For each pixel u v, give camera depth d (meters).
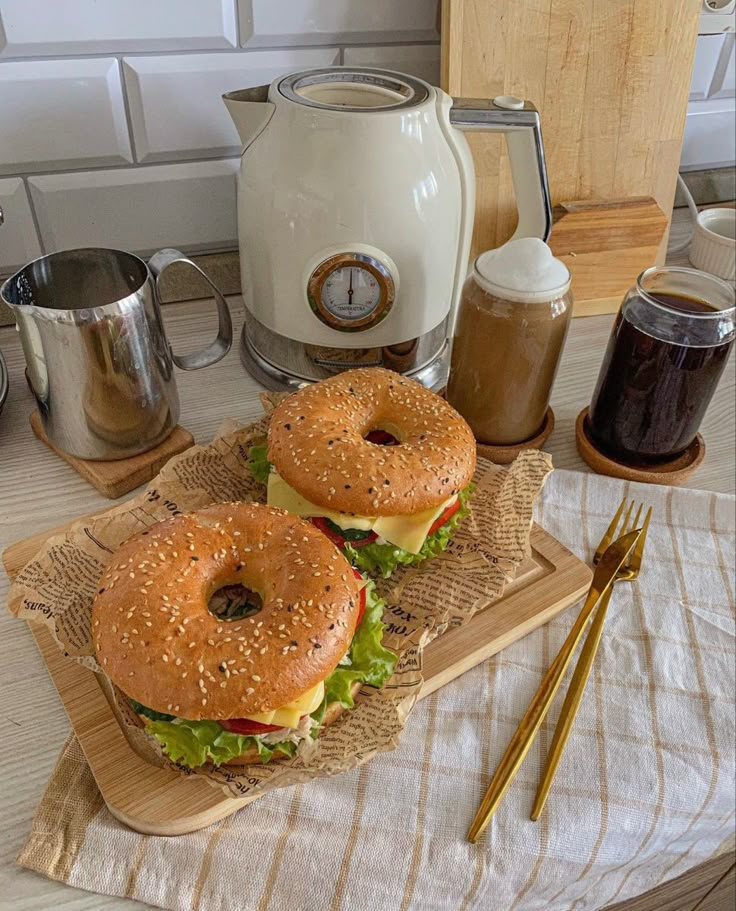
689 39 1.04
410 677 0.61
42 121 0.91
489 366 0.80
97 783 0.55
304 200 0.75
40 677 0.63
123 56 0.90
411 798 0.56
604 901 0.70
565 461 0.88
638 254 1.08
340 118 0.72
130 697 0.57
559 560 0.74
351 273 0.78
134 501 0.75
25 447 0.86
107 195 0.99
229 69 0.96
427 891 0.53
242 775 0.56
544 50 0.99
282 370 0.91
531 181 0.85
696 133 1.30
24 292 0.76
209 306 1.11
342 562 0.64
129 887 0.51
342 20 0.98
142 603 0.58
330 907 0.52
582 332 1.09
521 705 0.63
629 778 0.58
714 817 0.60
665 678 0.65
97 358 0.72
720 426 0.94
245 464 0.82
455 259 0.86
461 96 0.98
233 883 0.52
